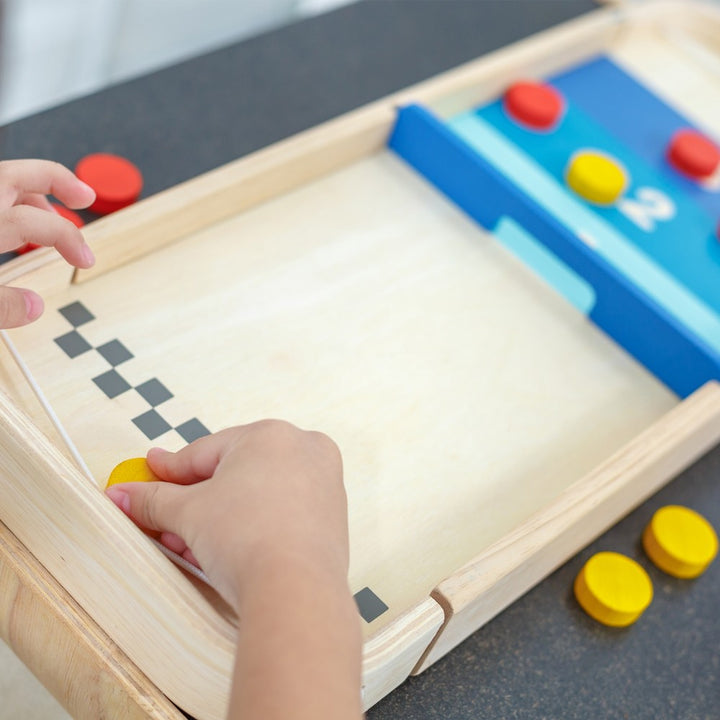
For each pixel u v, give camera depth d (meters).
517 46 1.55
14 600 0.86
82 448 0.92
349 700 0.57
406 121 1.32
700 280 1.38
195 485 0.74
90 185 1.16
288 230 1.20
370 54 1.54
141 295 1.07
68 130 1.27
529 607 1.00
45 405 0.90
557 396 1.13
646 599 1.00
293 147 1.21
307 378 1.06
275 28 1.52
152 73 1.38
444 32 1.62
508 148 1.47
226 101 1.38
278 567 0.64
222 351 1.05
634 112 1.62
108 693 0.81
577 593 1.02
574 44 1.61
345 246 1.21
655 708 0.96
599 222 1.41
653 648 1.00
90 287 1.06
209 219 1.16
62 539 0.79
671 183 1.52
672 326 1.16
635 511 1.11
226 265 1.14
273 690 0.57
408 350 1.12
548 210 1.31
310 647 0.59
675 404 1.18
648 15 1.73
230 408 1.00
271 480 0.70
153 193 1.23
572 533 0.97
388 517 0.96
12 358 0.96
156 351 1.03
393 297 1.17
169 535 0.79
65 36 2.33
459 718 0.90
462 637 0.94
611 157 1.52
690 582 1.07
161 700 0.81
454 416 1.07
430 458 1.02
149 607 0.74
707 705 0.97
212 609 0.73
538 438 1.08
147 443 0.95
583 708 0.94
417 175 1.34
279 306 1.12
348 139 1.27
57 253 1.01
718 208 1.50
